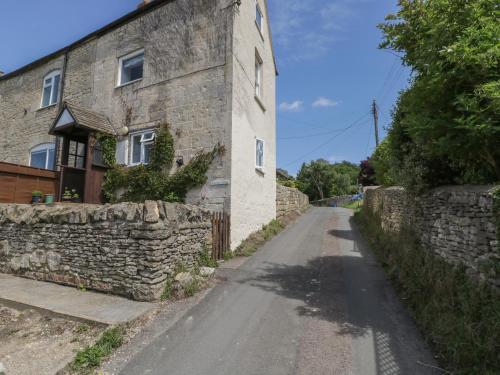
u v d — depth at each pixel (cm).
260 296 533
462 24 389
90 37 1217
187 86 948
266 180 1245
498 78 361
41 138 1328
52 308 473
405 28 490
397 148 771
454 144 430
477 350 315
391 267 659
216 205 859
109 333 389
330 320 439
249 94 1038
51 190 1001
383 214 1067
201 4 963
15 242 695
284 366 332
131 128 1039
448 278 447
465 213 459
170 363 339
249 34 1059
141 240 524
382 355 351
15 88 1504
